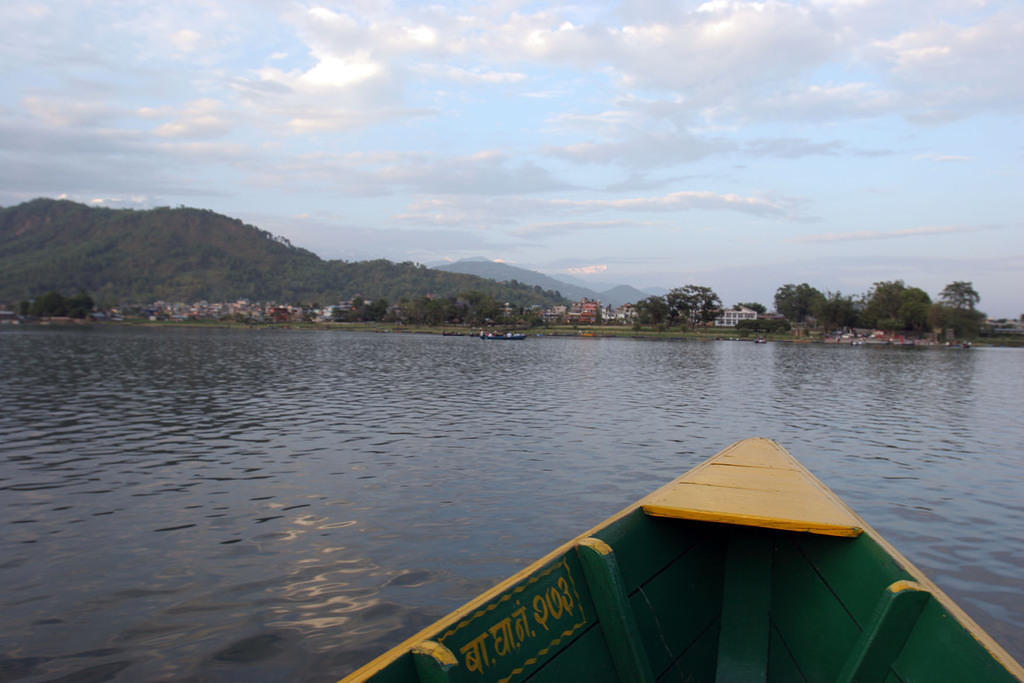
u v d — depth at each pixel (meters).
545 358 68.12
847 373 53.97
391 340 122.69
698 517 4.67
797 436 21.45
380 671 2.60
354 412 24.70
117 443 18.05
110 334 122.44
